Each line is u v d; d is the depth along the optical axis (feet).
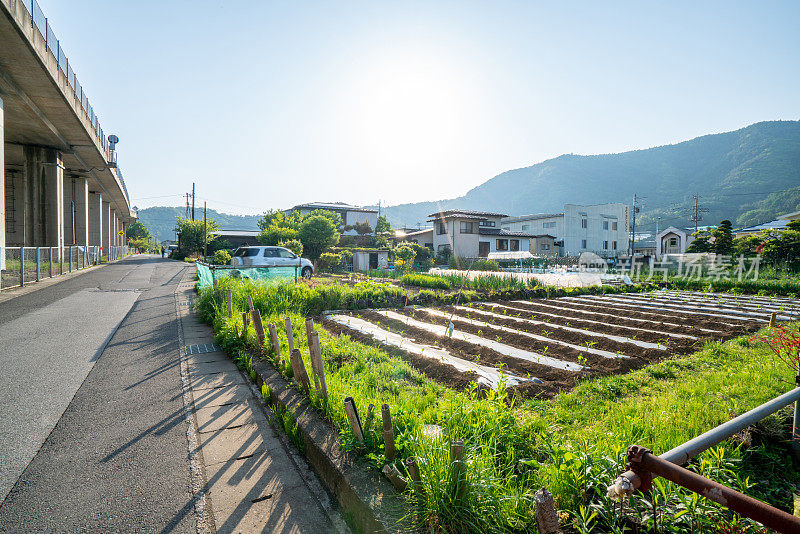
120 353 21.45
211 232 139.95
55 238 88.17
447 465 7.54
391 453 8.96
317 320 29.73
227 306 27.32
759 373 15.03
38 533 8.17
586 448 9.18
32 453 11.24
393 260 104.94
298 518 8.70
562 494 7.83
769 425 10.62
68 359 20.20
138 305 37.17
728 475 9.01
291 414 12.45
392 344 21.90
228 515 8.73
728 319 29.22
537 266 92.89
